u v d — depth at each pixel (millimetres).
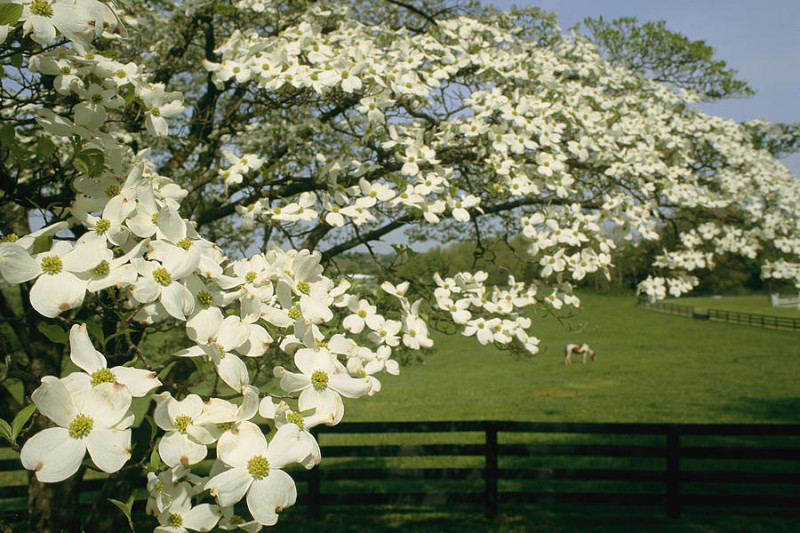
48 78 1633
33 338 3389
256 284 1492
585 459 7746
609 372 17531
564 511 5348
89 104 1505
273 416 1202
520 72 3332
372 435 9781
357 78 2625
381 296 2264
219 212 3416
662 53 5363
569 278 2951
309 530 4934
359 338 2561
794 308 33375
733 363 18250
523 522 5062
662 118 4234
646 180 3543
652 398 12977
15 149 1352
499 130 2914
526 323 2527
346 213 2365
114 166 1414
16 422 1008
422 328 2193
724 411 11125
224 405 1166
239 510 4594
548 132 3021
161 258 1174
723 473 4895
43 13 1119
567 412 11562
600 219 3027
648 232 3125
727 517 5027
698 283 3637
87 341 1034
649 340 24953
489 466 5047
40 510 3512
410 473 5102
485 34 3857
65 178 1539
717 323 29062
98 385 982
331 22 3865
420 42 3236
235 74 2666
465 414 11586
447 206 2719
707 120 4430
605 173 3229
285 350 1391
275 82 2604
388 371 2021
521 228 3207
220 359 1178
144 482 4141
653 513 5215
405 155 2887
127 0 1725
